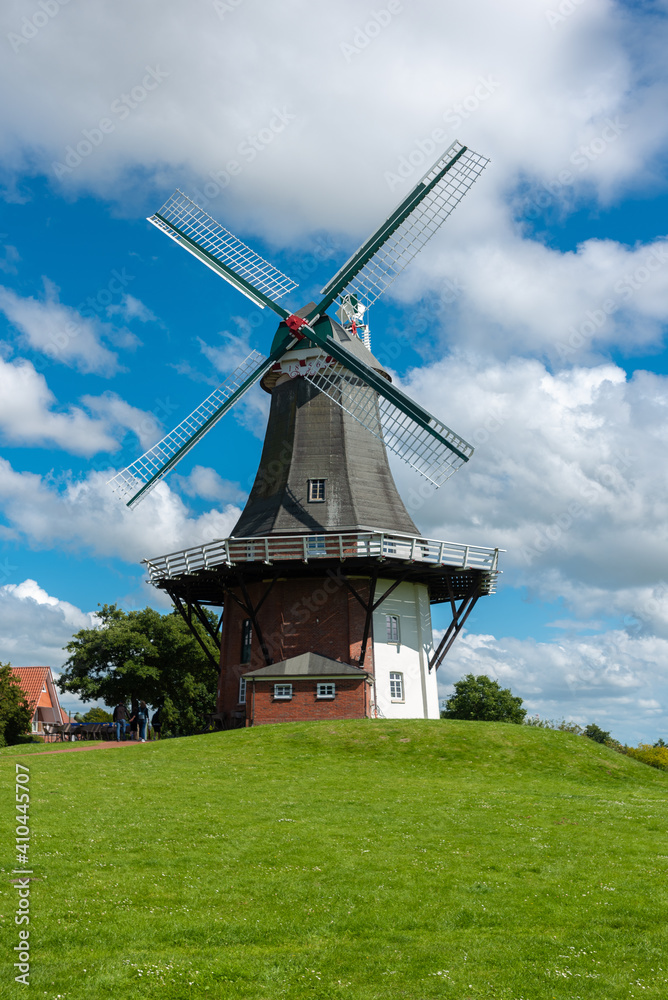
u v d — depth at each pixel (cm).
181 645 6041
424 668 3778
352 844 1459
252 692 3347
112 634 5938
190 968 930
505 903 1170
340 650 3562
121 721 3688
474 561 3616
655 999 878
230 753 2652
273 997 879
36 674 7656
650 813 1791
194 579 3809
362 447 3906
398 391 3719
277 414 4072
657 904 1160
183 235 4072
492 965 964
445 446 3662
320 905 1158
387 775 2295
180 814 1670
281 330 4016
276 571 3581
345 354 3825
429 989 900
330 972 942
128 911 1109
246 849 1416
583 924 1094
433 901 1175
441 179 3838
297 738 2816
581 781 2350
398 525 3766
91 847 1401
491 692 6844
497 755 2602
